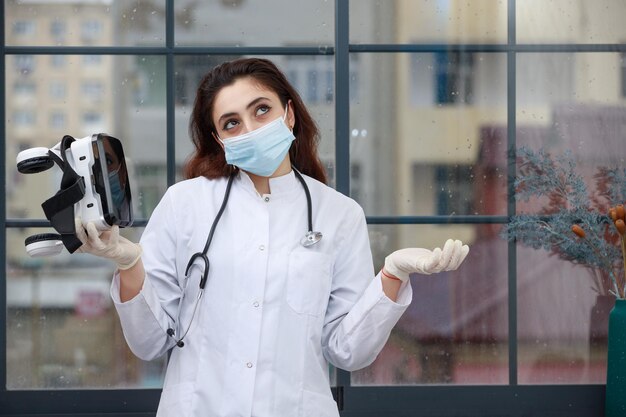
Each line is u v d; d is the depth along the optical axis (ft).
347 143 10.18
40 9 10.12
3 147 10.06
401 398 10.11
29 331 10.11
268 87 5.69
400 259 5.26
